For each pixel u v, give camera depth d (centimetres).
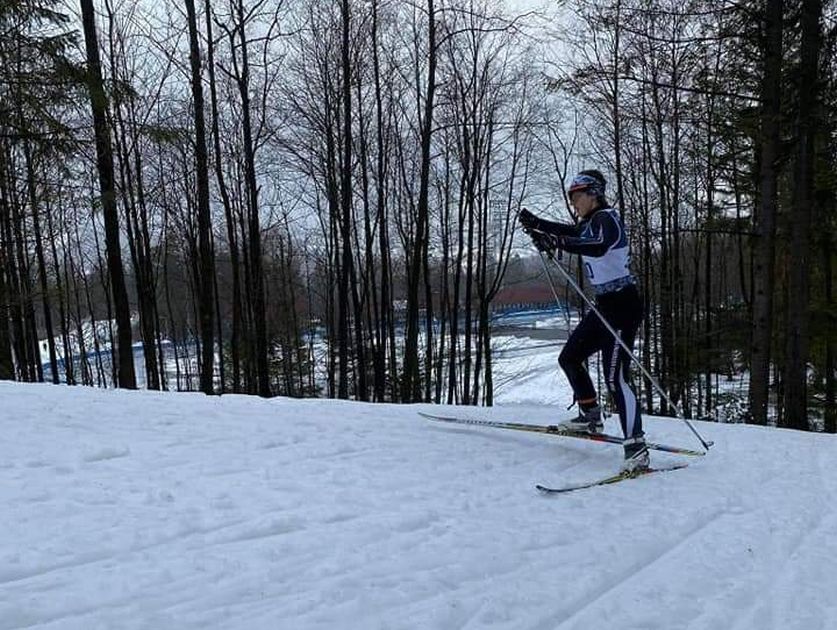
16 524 281
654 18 1280
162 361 2472
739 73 1188
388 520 310
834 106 968
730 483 413
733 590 258
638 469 421
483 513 333
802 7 966
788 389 1048
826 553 300
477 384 2355
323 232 2616
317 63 2088
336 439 473
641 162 2145
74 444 418
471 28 1658
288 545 275
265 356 1675
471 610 228
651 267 2197
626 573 272
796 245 1032
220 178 2027
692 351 1922
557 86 1869
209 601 223
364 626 211
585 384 470
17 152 1458
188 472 372
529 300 2658
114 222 1299
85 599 218
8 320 1565
